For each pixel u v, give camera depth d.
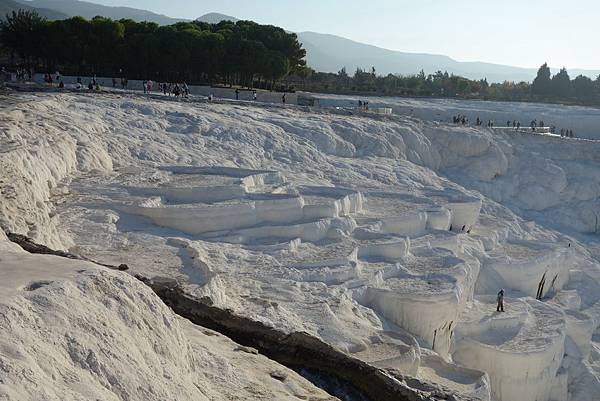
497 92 107.94
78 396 5.05
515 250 28.31
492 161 45.34
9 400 4.34
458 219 29.00
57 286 6.04
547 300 26.59
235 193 22.48
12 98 31.92
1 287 5.79
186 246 17.86
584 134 66.94
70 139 24.83
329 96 72.00
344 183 32.69
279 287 16.80
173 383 6.41
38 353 5.14
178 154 30.47
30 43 58.06
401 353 14.09
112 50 57.53
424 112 64.25
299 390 8.59
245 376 8.35
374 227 23.66
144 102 37.91
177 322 7.41
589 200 44.53
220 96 54.56
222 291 14.75
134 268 15.11
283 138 37.28
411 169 39.81
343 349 13.77
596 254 38.47
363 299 18.41
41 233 14.16
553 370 20.44
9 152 18.17
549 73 102.44
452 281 19.94
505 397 19.34
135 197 21.31
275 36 68.00
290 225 21.38
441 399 10.43
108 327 6.09
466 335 20.41
